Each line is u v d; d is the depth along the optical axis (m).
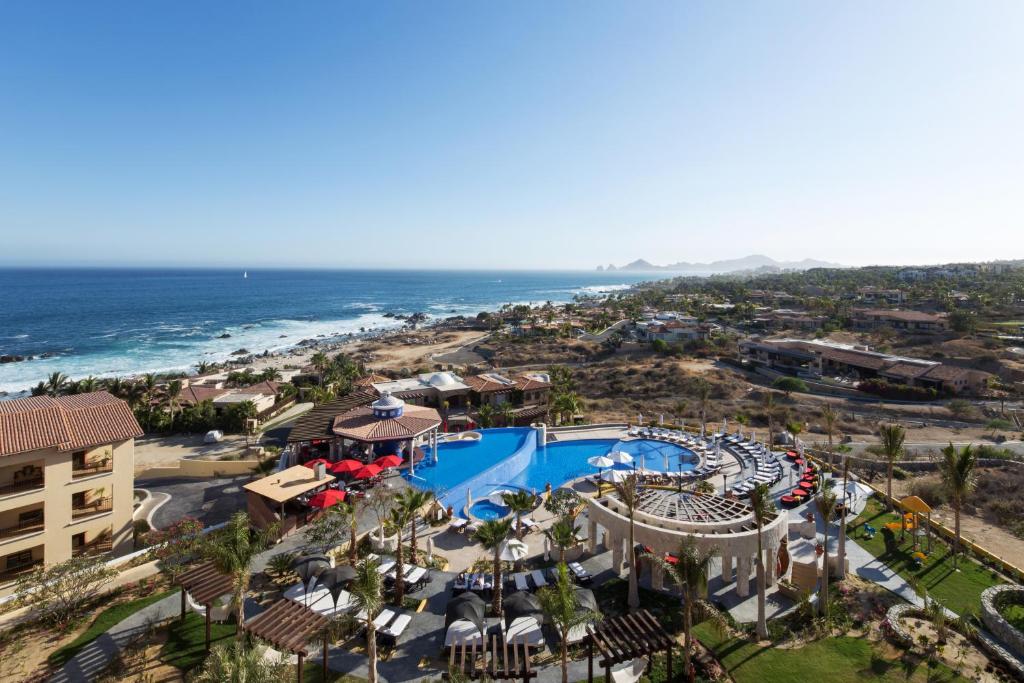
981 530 36.53
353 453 47.06
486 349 137.00
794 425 51.72
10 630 23.50
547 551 30.47
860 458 49.88
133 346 143.38
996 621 23.92
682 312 187.38
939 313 133.62
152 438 63.44
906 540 33.31
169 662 21.30
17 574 28.30
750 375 95.00
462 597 23.88
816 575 27.67
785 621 24.52
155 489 45.19
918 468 48.53
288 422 69.88
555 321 176.75
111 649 22.09
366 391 61.56
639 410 76.56
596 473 46.44
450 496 40.03
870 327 130.12
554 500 35.97
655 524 27.78
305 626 20.80
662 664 21.92
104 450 33.81
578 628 22.33
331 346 147.75
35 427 30.69
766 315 155.00
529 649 21.94
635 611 24.91
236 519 26.56
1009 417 65.44
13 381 101.31
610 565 29.38
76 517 31.67
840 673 21.25
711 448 51.84
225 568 21.91
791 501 37.91
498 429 55.72
